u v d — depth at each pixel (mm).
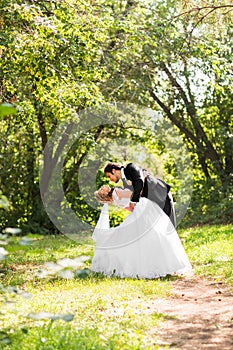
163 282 9242
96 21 11852
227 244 13203
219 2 14531
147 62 19328
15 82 12836
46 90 11750
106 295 8016
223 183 22109
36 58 10953
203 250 12562
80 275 4824
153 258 9812
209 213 21125
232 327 6496
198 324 6660
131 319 6676
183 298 8141
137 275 9711
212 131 23203
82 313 6902
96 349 5371
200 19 14188
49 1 11430
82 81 12453
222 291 8516
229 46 18359
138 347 5531
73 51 11750
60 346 5410
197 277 9719
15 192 21141
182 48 16906
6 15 10516
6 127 20562
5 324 6227
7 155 21062
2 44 10352
